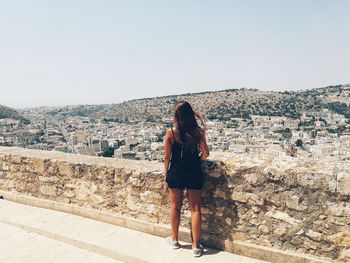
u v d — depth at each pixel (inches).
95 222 191.5
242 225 151.3
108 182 189.6
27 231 187.2
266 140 4057.6
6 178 233.1
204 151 149.0
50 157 214.8
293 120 6003.9
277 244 143.7
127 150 3644.2
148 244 163.5
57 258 158.1
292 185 137.6
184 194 166.1
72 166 201.8
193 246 153.4
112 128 6294.3
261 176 144.1
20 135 4726.9
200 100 7819.9
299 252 139.3
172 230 158.2
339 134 4758.9
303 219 136.9
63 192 208.7
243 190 148.9
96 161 199.9
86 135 4778.5
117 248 159.5
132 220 180.7
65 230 180.9
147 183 175.8
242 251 150.6
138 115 7687.0
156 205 174.7
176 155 149.7
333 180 129.3
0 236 181.3
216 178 154.9
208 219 159.6
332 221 131.0
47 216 201.2
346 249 129.2
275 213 142.9
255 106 7190.0
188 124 145.5
